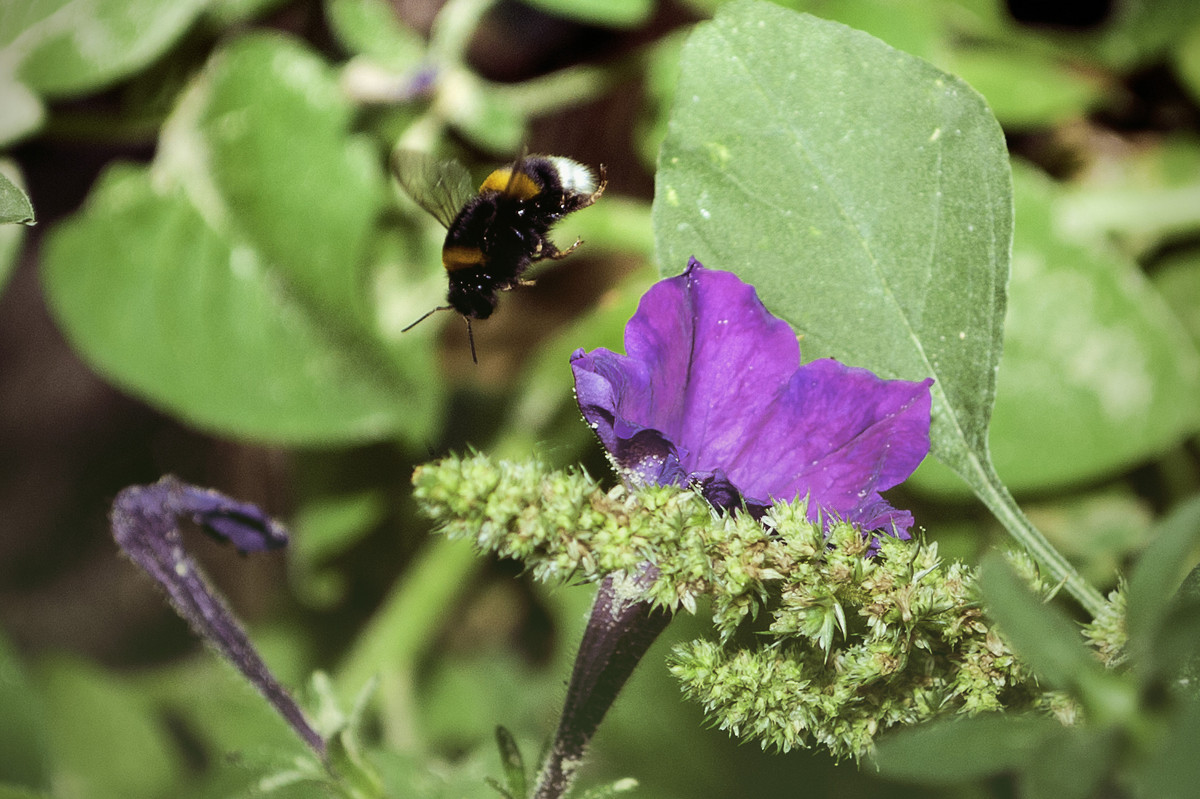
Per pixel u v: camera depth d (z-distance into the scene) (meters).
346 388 0.93
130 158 1.28
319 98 0.95
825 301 0.72
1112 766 0.66
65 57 0.95
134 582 1.47
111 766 1.12
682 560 0.69
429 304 1.04
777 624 0.69
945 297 0.71
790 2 0.98
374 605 1.18
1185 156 1.05
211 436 1.36
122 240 0.94
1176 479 0.98
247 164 0.95
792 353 0.70
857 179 0.72
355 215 0.94
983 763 0.67
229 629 0.73
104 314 0.93
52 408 1.49
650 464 0.69
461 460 0.69
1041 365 0.91
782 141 0.72
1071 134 1.09
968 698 0.68
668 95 1.05
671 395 0.70
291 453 1.09
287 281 0.94
